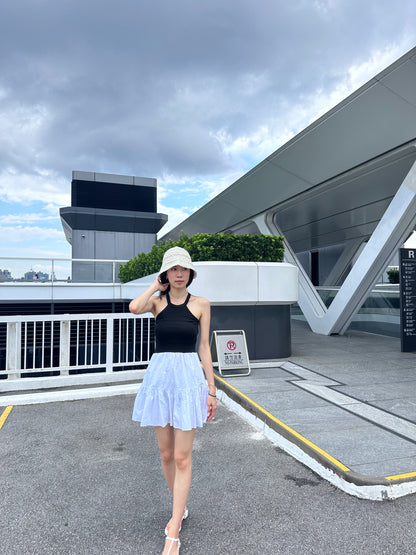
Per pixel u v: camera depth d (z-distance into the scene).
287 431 4.06
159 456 3.81
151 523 2.68
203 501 2.96
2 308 14.83
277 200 13.84
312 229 18.27
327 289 14.47
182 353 2.44
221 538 2.49
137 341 12.05
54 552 2.36
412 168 8.80
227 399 5.70
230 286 7.67
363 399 5.32
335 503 2.92
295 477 3.35
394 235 9.51
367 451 3.60
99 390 5.96
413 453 3.56
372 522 2.67
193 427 2.32
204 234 8.25
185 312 2.49
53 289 14.66
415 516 2.74
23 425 4.70
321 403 5.11
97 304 16.08
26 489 3.15
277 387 5.91
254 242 8.52
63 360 6.42
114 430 4.53
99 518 2.74
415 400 5.29
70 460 3.71
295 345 10.12
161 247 11.35
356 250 20.56
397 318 11.42
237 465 3.59
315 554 2.33
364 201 12.99
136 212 26.86
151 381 2.40
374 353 8.91
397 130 8.53
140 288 12.34
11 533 2.56
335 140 9.74
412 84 7.31
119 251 27.16
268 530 2.58
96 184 28.78
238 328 7.96
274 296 7.97
